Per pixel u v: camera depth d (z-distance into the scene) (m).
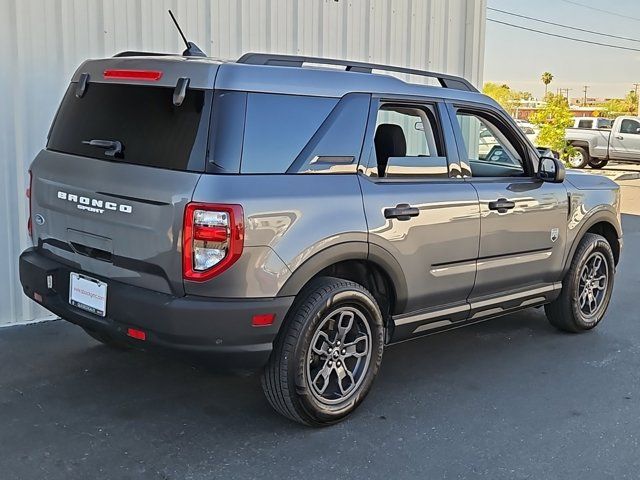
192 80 3.64
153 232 3.56
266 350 3.69
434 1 8.74
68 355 5.08
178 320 3.48
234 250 3.48
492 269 4.95
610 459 3.87
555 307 5.93
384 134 4.55
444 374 5.04
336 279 4.05
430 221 4.43
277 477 3.55
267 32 7.12
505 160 5.40
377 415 4.31
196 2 6.55
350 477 3.58
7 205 5.66
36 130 5.73
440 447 3.93
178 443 3.86
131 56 4.27
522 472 3.70
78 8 5.82
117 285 3.75
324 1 7.59
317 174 3.93
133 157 3.78
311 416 3.98
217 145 3.55
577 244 5.77
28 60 5.62
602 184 6.03
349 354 4.17
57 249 4.16
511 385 4.88
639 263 9.20
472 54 9.23
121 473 3.53
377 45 8.20
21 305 5.81
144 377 4.73
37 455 3.66
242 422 4.13
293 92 3.88
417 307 4.53
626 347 5.78
